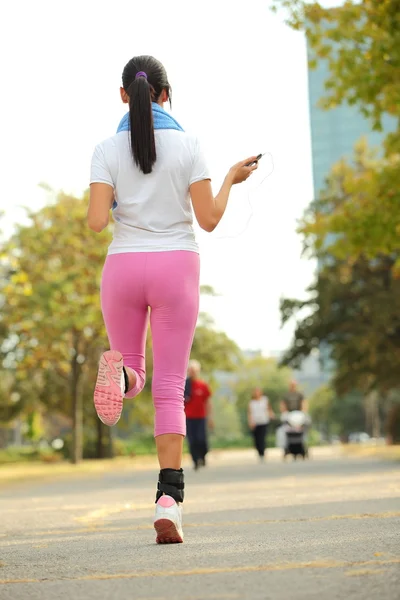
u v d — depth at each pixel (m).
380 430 193.38
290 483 21.97
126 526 11.31
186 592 5.95
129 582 6.48
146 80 9.39
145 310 9.32
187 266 9.16
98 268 57.50
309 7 30.17
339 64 30.44
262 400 48.66
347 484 19.95
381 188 34.72
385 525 9.80
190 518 12.15
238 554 7.72
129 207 9.17
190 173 9.26
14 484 29.16
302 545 8.20
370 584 5.99
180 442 9.12
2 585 6.65
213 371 79.12
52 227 57.59
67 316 56.84
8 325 58.44
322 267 78.31
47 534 10.73
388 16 29.98
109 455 76.81
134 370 9.27
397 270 37.66
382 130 31.44
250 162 9.62
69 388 73.31
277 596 5.68
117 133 9.35
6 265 57.66
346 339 79.19
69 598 5.93
